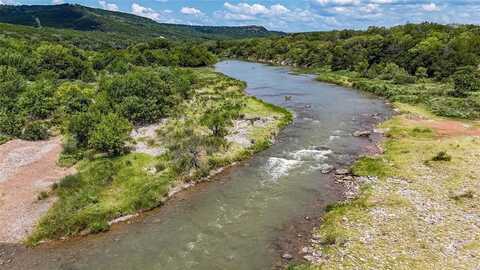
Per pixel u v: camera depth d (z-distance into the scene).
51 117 70.31
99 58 134.62
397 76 112.06
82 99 71.56
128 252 31.98
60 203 39.00
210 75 126.50
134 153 51.22
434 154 49.53
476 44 130.12
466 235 31.03
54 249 32.78
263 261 30.14
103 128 51.03
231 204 39.97
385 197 38.97
